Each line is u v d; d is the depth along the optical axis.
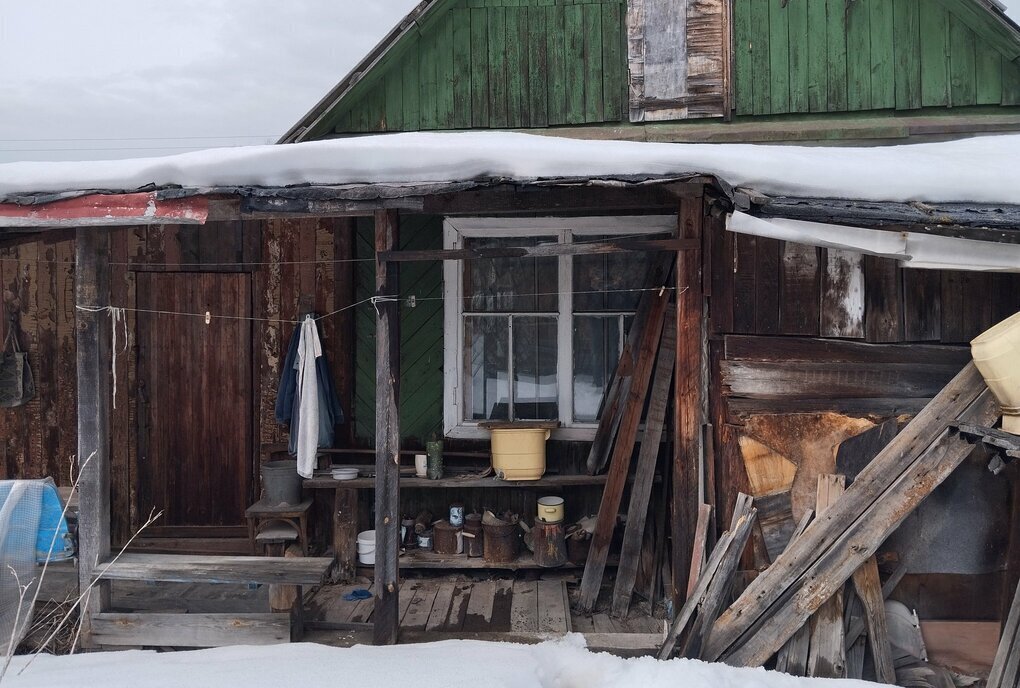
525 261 5.56
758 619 3.68
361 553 5.40
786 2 5.68
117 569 4.00
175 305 5.90
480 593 5.03
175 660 3.52
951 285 3.89
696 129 5.68
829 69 5.67
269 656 3.54
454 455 5.60
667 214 5.24
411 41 5.81
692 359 3.87
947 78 5.58
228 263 5.85
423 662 3.34
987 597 3.92
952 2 5.48
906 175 3.57
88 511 4.03
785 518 3.87
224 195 3.63
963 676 3.83
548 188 3.54
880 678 3.69
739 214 3.38
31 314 5.89
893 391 3.89
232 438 5.95
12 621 3.91
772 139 5.56
